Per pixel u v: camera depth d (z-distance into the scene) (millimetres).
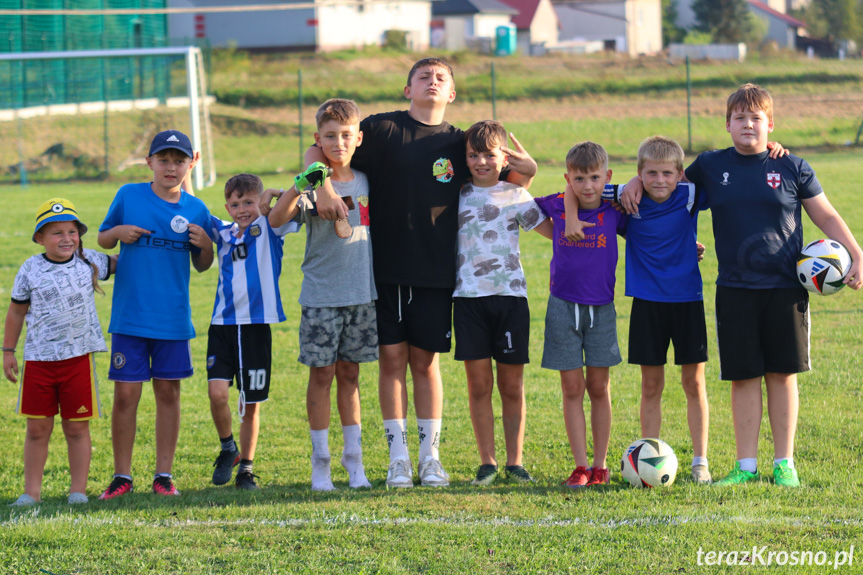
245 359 7754
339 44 68938
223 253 7887
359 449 7734
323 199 7066
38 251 21938
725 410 9680
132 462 8539
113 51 37031
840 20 123000
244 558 5629
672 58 65562
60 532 6117
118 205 7770
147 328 7535
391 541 5863
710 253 19484
